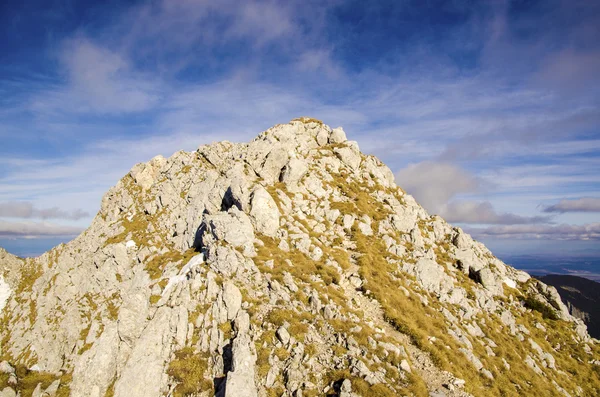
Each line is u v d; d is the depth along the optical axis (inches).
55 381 1486.2
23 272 2918.3
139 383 1023.6
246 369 956.0
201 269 1398.9
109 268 2182.6
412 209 2316.7
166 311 1202.0
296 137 2669.8
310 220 1846.7
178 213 2391.7
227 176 2086.6
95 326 1770.4
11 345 2139.5
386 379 981.8
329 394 922.7
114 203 2974.9
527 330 1772.9
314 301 1227.9
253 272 1342.3
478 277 1974.7
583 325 1969.7
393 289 1539.1
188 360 1072.8
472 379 1184.8
